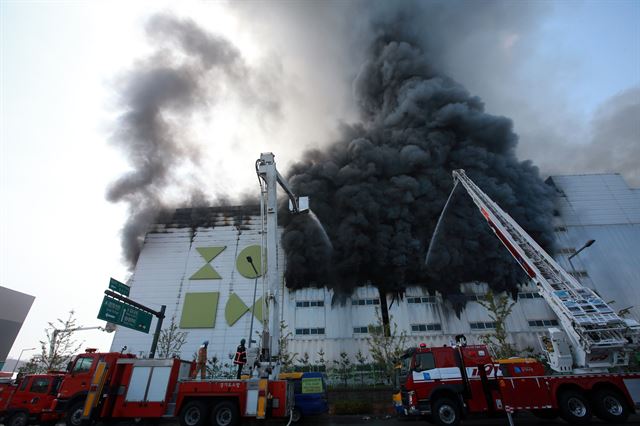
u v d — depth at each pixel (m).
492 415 9.99
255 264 38.41
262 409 9.67
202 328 34.66
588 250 35.78
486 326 31.00
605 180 41.50
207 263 39.12
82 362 12.41
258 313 34.94
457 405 10.09
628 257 35.22
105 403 10.52
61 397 11.83
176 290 37.53
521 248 17.44
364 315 32.81
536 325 30.73
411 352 11.30
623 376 10.23
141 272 39.12
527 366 10.47
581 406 9.86
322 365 29.91
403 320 31.86
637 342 11.76
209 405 10.14
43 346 27.97
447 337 30.53
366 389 20.80
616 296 32.94
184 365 11.59
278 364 10.98
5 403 13.70
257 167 14.17
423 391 10.44
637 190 40.25
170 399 10.62
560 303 13.69
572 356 12.31
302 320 33.00
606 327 12.29
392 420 14.18
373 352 26.84
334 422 13.66
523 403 9.89
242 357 11.35
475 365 10.50
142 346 34.47
